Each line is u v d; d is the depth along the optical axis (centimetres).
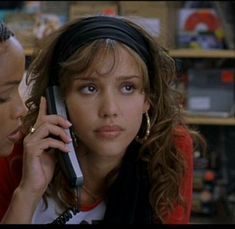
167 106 172
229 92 389
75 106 149
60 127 154
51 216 166
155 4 376
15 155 167
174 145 178
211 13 384
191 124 367
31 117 165
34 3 402
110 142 148
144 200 172
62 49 156
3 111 136
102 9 381
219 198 390
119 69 145
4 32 130
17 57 131
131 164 172
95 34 147
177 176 177
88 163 165
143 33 160
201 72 390
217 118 373
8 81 130
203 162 392
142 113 160
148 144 171
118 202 169
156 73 165
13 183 172
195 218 384
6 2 402
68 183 158
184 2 400
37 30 377
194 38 386
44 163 154
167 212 175
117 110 146
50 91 159
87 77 146
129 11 378
